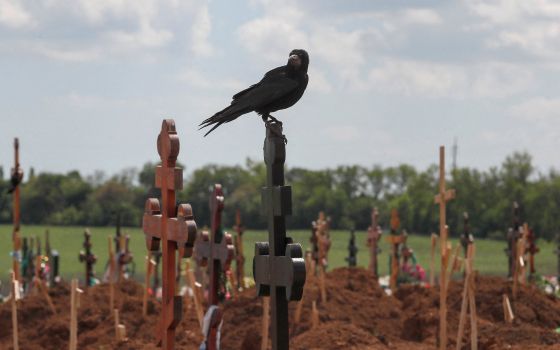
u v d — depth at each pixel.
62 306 21.75
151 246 11.51
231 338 19.38
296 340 18.27
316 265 24.55
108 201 93.19
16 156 18.58
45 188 94.81
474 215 72.69
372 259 29.86
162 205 11.16
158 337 11.41
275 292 10.45
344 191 83.06
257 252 10.67
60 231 87.50
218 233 15.04
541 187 71.56
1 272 57.56
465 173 74.44
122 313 20.27
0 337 21.06
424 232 75.31
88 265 25.33
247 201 76.12
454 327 19.62
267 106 10.42
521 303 21.05
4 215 94.81
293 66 10.38
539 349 16.14
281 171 10.51
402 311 21.89
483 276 22.39
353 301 21.50
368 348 17.70
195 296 16.23
